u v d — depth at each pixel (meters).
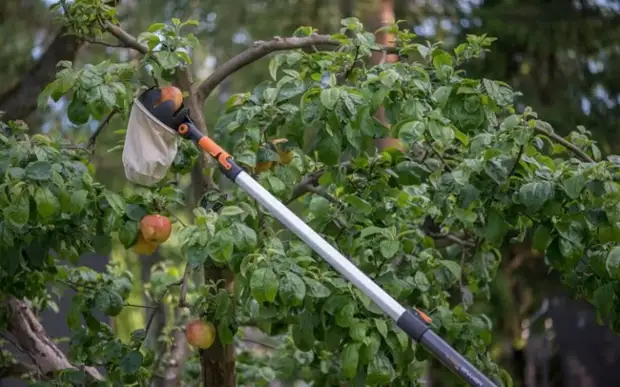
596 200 3.51
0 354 4.80
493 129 3.80
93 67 3.57
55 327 6.55
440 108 3.62
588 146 4.21
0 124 3.75
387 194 3.91
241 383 5.11
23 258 3.76
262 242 3.52
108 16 3.93
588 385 10.43
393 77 3.48
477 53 3.94
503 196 3.52
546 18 8.92
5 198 3.24
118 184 8.24
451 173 3.61
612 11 9.23
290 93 3.60
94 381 4.00
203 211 3.30
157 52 3.76
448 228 4.30
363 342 3.32
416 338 3.12
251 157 3.55
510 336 8.94
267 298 3.12
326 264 3.63
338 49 4.22
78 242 3.73
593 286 3.73
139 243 3.57
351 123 3.43
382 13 7.21
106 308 4.01
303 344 3.44
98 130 3.84
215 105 9.37
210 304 3.75
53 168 3.29
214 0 9.49
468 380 3.03
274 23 9.23
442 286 4.37
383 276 3.61
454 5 9.35
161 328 5.16
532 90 8.96
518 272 9.00
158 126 3.49
